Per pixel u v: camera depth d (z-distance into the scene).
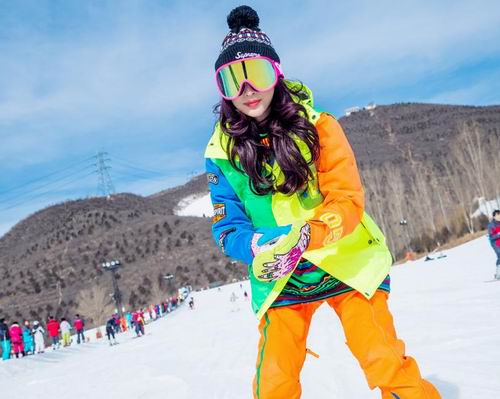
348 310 2.07
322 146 2.04
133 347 14.22
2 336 16.09
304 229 1.85
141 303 81.94
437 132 164.75
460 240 44.00
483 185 50.62
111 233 112.44
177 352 9.42
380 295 2.10
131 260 98.94
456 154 52.50
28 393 7.90
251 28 2.10
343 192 2.00
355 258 2.09
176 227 110.06
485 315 5.97
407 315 7.08
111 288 88.75
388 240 59.25
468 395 3.14
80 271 98.19
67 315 81.06
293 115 2.02
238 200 2.19
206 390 4.96
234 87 2.01
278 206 2.11
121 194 151.00
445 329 5.46
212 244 100.50
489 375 3.49
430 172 68.00
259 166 2.08
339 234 1.93
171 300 54.66
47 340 30.56
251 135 2.08
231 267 91.25
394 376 1.90
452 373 3.66
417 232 57.69
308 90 2.20
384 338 1.95
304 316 2.17
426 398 1.92
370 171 65.69
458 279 11.73
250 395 4.47
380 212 59.69
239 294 49.00
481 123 162.00
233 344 8.96
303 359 2.14
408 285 12.60
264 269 1.88
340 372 4.39
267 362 2.03
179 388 5.38
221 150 2.14
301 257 2.07
